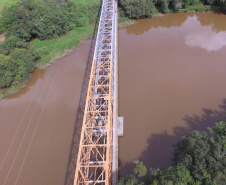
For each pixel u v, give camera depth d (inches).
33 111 1373.0
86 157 940.6
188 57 1733.5
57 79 1614.2
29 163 1083.3
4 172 1056.2
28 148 1153.4
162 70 1612.9
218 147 708.0
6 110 1406.3
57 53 1867.6
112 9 1983.3
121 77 1568.7
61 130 1235.2
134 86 1483.8
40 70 1713.8
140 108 1316.4
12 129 1268.5
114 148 1046.4
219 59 1683.1
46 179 1014.4
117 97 1360.7
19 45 1812.3
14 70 1584.6
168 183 615.2
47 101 1434.5
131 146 1119.6
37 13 1952.5
